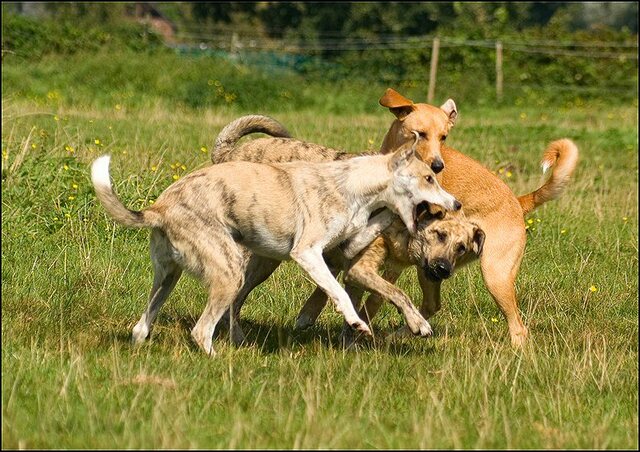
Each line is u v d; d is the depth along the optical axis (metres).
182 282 13.36
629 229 19.06
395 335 12.20
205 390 9.09
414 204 11.12
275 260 12.06
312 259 10.60
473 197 12.38
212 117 31.70
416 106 14.10
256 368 10.04
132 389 8.94
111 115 29.61
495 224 12.31
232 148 12.88
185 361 9.98
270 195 10.62
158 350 10.57
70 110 30.20
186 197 10.46
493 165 23.89
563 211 19.61
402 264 11.72
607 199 21.56
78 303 12.06
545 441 8.32
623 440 8.49
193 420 8.31
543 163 12.81
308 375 9.72
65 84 36.41
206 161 19.17
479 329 12.67
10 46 41.38
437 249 11.23
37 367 9.34
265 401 8.94
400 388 9.68
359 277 11.23
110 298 12.45
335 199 10.81
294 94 40.44
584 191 22.58
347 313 10.49
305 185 10.77
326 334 12.15
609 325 13.11
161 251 10.60
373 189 10.94
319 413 8.47
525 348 11.39
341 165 10.98
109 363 9.68
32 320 11.16
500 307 12.24
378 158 11.06
